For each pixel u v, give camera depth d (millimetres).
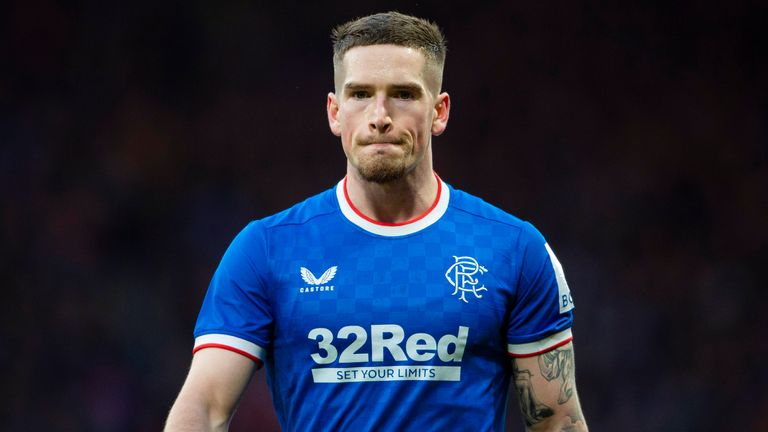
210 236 63344
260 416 48312
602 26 69188
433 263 12164
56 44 65812
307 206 12727
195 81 67562
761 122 66812
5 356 55406
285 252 12305
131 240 61938
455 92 68500
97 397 54531
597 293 61656
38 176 62188
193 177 65188
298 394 12039
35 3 65938
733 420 54656
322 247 12281
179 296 60375
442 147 67500
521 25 69375
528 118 68062
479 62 68938
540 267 12406
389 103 11727
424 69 11891
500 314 12172
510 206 66500
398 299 11969
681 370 56938
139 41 67250
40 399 54438
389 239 12281
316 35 69000
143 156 64625
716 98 67625
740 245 63250
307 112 68062
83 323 57625
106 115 65188
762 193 64812
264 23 68875
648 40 68875
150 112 66188
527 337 12352
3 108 63750
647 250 63562
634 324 59406
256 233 12469
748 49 68125
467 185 66812
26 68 65000
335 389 11867
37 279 58656
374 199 12336
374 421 11742
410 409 11742
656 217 65000
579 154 67188
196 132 66438
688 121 67312
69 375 55500
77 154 63750
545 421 12516
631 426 54531
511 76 68750
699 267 62406
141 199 63312
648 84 68250
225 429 11984
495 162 67250
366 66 11742
